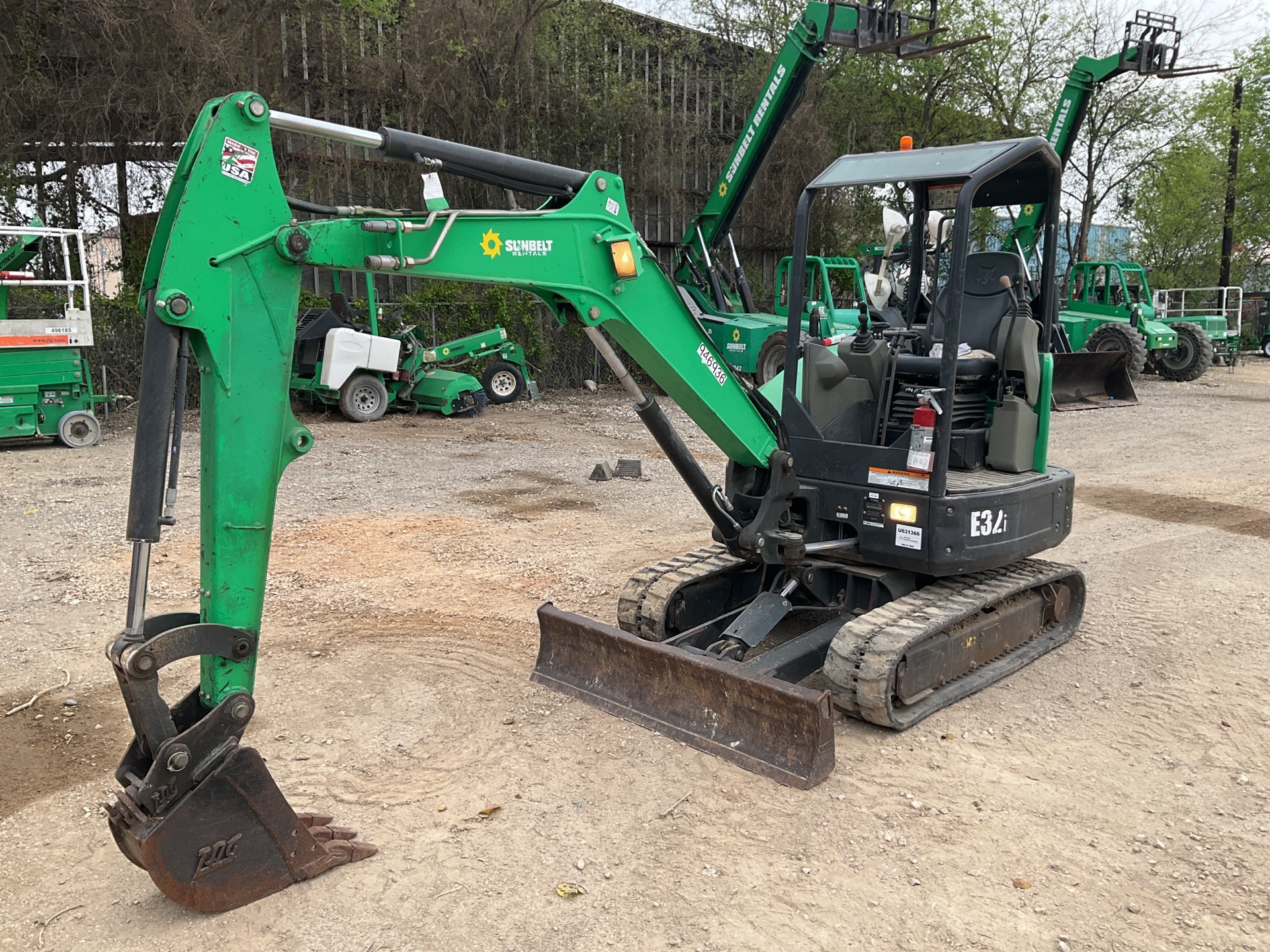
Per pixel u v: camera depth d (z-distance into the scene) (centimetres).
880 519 495
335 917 329
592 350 1897
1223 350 2448
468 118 1770
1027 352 527
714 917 331
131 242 1592
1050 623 602
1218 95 2995
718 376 459
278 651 567
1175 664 563
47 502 911
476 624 614
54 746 452
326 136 330
